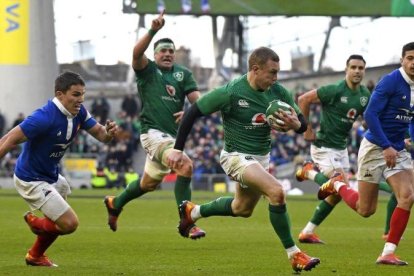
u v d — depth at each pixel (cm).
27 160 2400
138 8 7375
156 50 3266
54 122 2356
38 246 2486
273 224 2248
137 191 3312
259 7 7500
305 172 3575
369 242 3375
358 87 3494
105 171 8488
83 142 9025
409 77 2544
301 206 5816
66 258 2752
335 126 3516
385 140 2503
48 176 2427
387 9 7556
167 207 5594
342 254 2911
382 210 5494
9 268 2444
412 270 2433
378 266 2527
